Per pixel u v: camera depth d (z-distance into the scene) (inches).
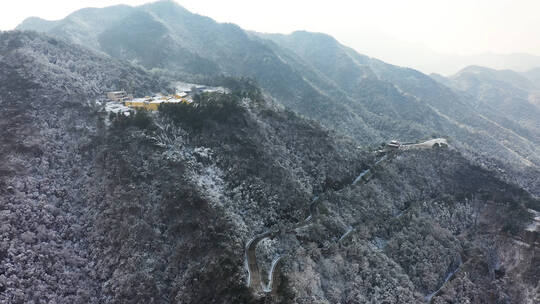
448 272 5511.8
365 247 5128.0
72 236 4311.0
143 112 5816.9
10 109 5438.0
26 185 4475.9
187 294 3651.6
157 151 5241.1
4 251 3727.9
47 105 5753.0
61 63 7352.4
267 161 5807.1
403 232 5797.2
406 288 4714.6
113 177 4830.2
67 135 5462.6
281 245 4581.7
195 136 5841.5
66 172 4987.7
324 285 4291.3
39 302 3518.7
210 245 4074.8
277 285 3865.7
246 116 6486.2
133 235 4173.2
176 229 4303.6
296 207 5393.7
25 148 4879.4
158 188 4773.6
